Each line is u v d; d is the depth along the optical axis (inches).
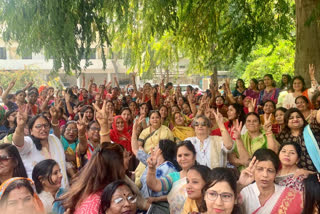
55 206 108.9
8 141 166.4
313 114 148.0
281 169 130.0
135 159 221.1
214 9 418.0
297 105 220.1
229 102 299.3
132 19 398.3
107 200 89.0
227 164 177.8
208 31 450.3
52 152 158.4
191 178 106.5
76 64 311.4
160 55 671.1
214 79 644.7
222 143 166.1
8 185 86.6
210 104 318.0
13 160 115.2
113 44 601.3
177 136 233.1
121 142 220.4
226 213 88.0
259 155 106.6
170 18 350.3
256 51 717.3
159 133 215.2
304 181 89.0
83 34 315.9
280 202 102.0
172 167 141.2
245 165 158.7
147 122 272.2
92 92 413.1
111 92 441.4
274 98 337.4
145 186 137.3
